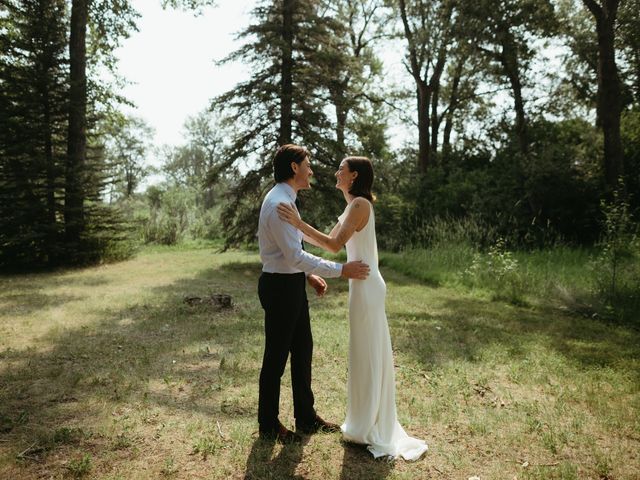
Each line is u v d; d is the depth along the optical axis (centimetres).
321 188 1208
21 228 1255
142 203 2736
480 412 359
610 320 693
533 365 469
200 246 2091
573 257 1093
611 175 1553
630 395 392
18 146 1232
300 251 282
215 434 316
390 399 311
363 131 1354
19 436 312
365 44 2489
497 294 866
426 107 2191
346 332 586
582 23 2006
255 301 804
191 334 579
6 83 1263
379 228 1720
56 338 561
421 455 294
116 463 279
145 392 389
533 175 1606
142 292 895
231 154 1229
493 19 1673
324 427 328
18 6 1308
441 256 1160
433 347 534
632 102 2042
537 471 273
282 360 304
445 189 1833
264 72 1229
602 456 289
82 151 1362
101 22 1497
